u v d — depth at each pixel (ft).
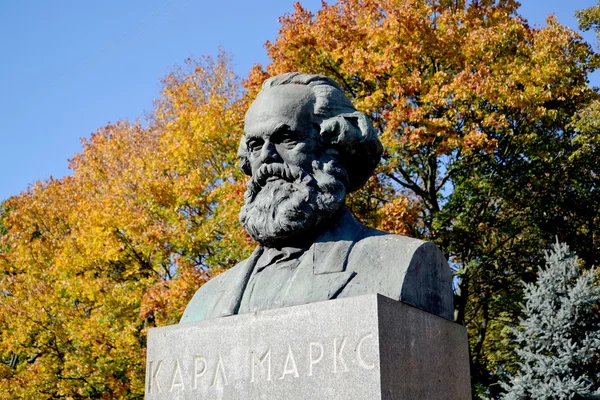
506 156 46.29
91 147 63.77
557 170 48.01
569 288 36.68
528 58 45.60
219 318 12.67
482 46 43.96
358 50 42.70
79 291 46.60
